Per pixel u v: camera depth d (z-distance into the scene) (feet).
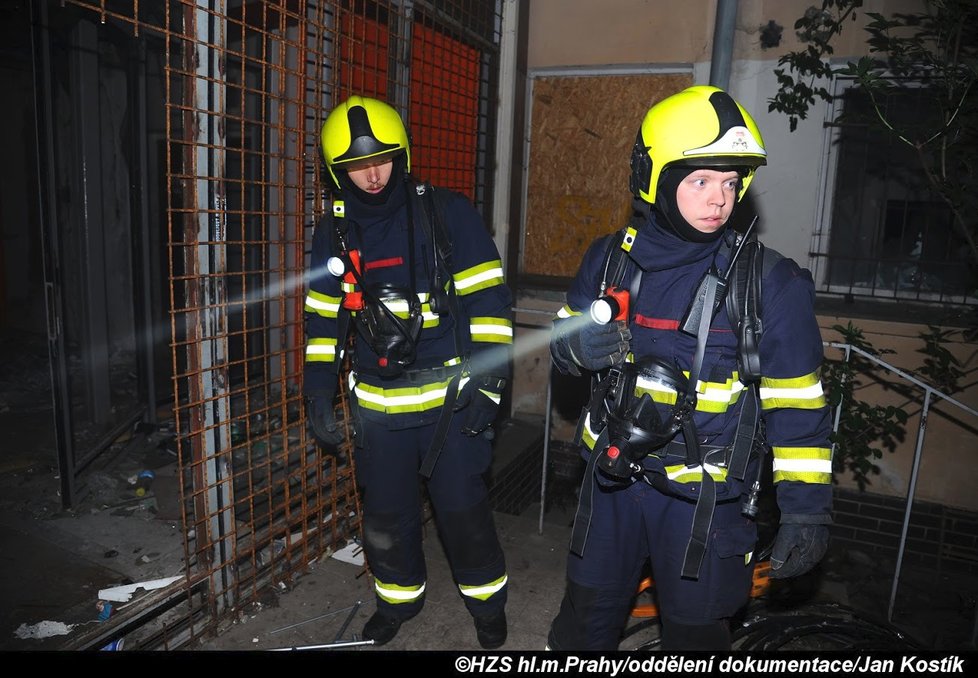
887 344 14.85
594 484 6.15
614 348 5.75
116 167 19.86
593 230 17.31
